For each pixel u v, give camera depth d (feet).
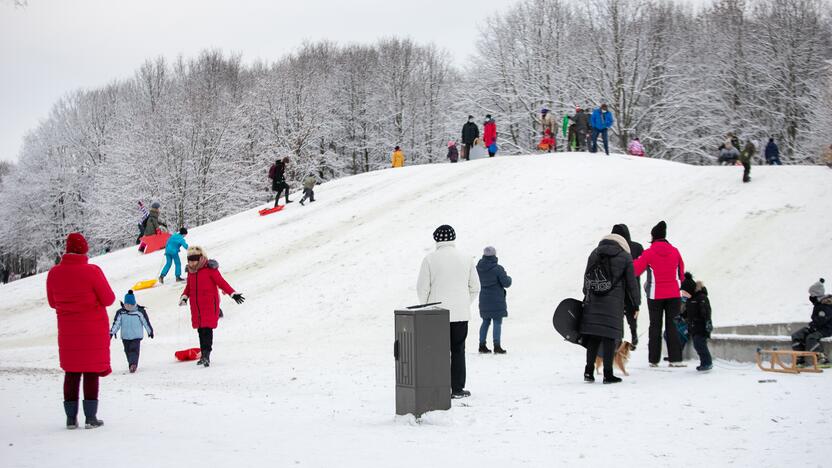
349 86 227.81
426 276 28.91
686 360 39.99
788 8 168.35
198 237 103.30
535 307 61.87
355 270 74.84
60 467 17.16
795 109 164.76
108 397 31.53
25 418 25.71
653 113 163.73
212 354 52.47
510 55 181.78
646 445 19.75
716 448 19.25
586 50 169.58
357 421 24.56
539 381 33.55
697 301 34.19
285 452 19.06
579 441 20.39
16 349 62.95
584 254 69.82
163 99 205.05
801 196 71.46
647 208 77.00
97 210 177.68
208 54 249.75
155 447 19.76
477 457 18.48
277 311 67.51
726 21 180.55
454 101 186.29
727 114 168.35
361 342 55.62
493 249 46.68
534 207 83.20
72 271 23.63
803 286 57.06
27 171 220.64
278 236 93.35
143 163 166.20
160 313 71.51
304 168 200.03
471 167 107.76
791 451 18.63
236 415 26.11
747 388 28.76
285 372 41.96
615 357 33.63
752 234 66.49
